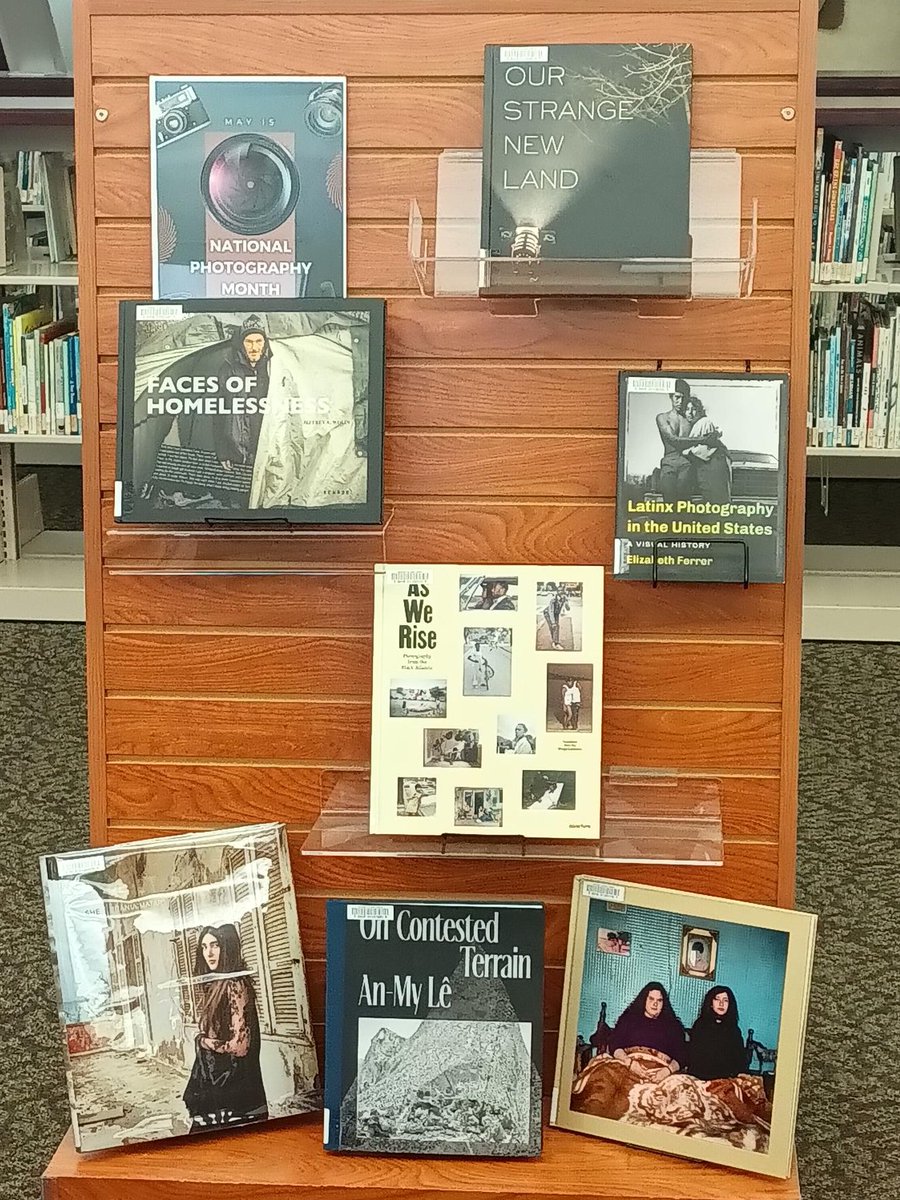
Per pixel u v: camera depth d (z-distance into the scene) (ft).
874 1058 8.29
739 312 6.17
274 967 6.25
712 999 6.01
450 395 6.30
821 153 14.62
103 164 6.28
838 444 15.52
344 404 6.09
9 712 13.74
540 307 6.22
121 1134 5.96
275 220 6.25
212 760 6.58
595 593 6.16
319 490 6.10
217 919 6.20
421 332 6.27
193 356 6.12
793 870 6.43
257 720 6.53
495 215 5.92
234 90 6.20
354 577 6.40
